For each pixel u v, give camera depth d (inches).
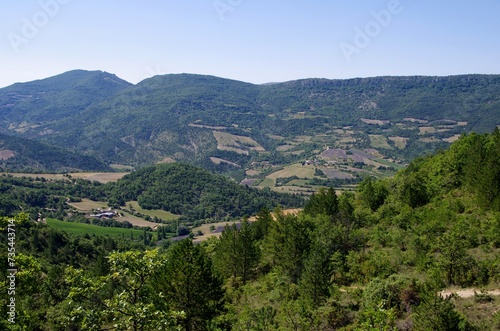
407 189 2192.4
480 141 2068.2
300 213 2896.2
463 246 1190.9
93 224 6318.9
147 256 671.8
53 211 6515.8
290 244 1588.3
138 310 618.5
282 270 1637.6
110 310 621.6
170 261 1197.7
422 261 1293.1
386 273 1321.4
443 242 1202.0
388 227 1926.7
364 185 2918.3
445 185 2175.2
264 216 2687.0
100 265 2458.2
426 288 908.0
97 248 4291.3
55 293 1691.7
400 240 1620.3
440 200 2043.6
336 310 1027.3
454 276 1140.5
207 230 6712.6
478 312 878.4
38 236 3683.6
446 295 962.1
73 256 3710.6
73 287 627.5
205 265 1212.5
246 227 1926.7
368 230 1984.5
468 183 1973.4
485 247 1341.0
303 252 1561.3
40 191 7047.2
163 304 672.4
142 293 667.4
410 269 1350.9
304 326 956.6
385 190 2493.8
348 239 1760.6
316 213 2439.7
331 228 1833.2
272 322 1050.7
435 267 1178.0
